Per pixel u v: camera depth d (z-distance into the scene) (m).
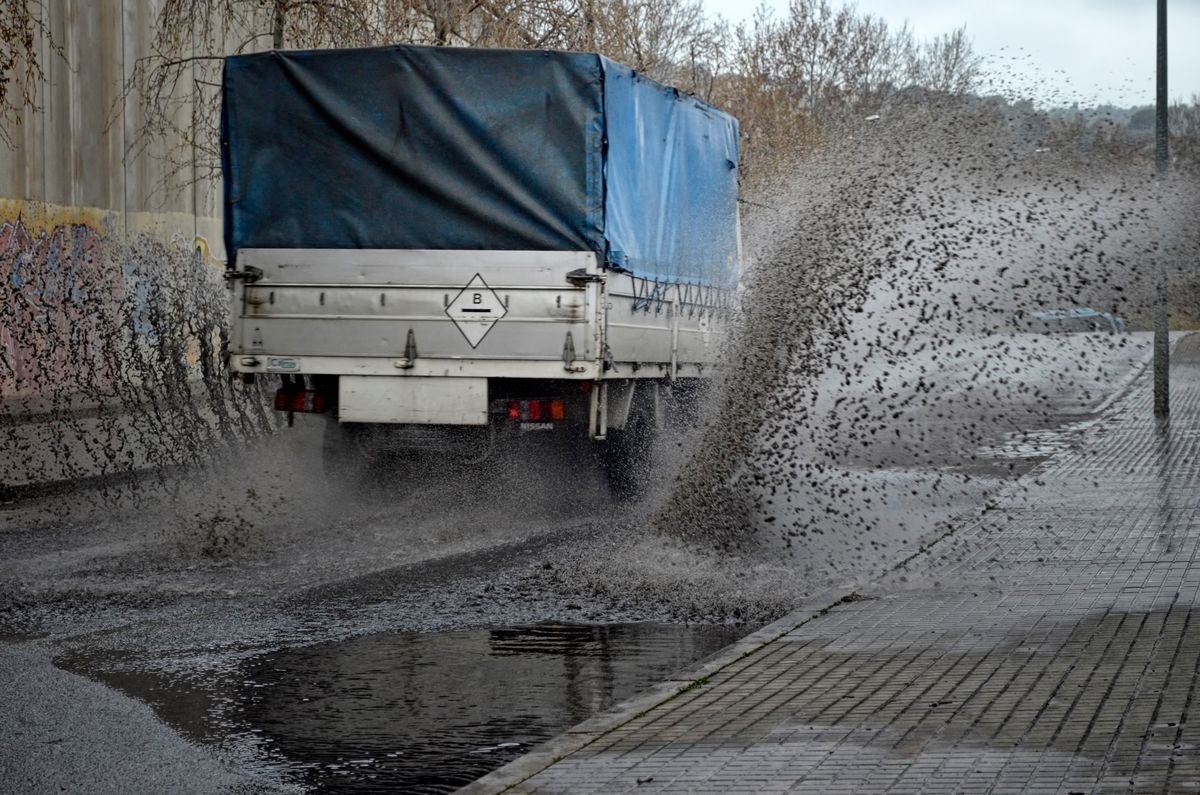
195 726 7.79
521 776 6.51
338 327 15.30
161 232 39.03
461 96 15.17
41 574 12.26
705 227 19.86
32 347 32.84
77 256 35.00
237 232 15.52
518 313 15.02
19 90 32.78
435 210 15.18
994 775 6.31
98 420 27.59
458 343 15.10
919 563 12.40
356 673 8.96
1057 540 13.55
